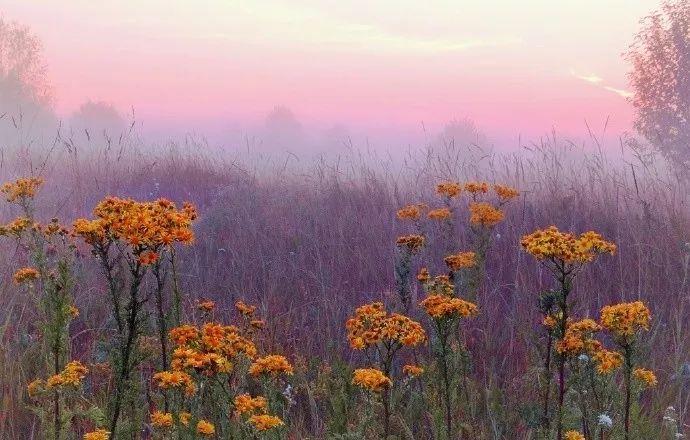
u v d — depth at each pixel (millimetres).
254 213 8117
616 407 3045
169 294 4797
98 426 2908
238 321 4824
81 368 2826
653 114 17250
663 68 17203
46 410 2998
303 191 9523
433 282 3891
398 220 6988
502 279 5551
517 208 6977
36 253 3615
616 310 2762
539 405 3240
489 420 3535
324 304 5094
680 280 5328
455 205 7195
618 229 6031
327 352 4336
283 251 6566
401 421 3301
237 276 5898
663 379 4012
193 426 2525
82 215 7656
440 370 3211
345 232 7016
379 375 2729
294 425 3352
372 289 5480
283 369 2738
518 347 4480
